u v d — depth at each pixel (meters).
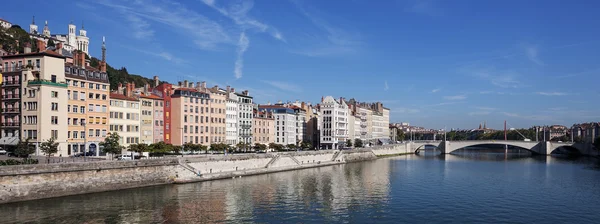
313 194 97.19
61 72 116.38
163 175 100.12
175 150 127.75
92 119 125.19
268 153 139.00
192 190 95.38
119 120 135.38
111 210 74.38
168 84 158.00
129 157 109.44
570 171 153.00
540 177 133.88
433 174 140.12
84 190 83.88
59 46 125.38
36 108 110.88
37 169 76.56
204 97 161.62
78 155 115.00
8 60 117.81
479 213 80.69
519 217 77.94
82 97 122.69
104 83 129.38
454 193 101.38
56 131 113.69
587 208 85.44
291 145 191.00
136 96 144.25
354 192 101.38
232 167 121.94
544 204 89.12
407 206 86.12
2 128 115.81
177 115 153.12
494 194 100.44
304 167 153.88
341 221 73.94
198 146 136.75
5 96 116.62
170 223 69.25
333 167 162.38
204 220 71.88
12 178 73.56
